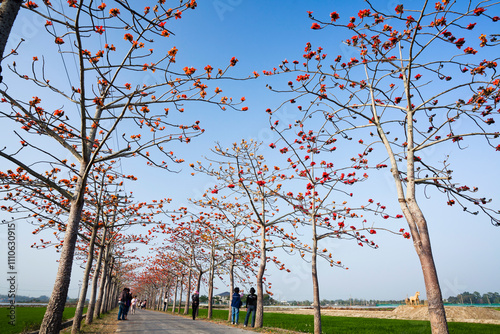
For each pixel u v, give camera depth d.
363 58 6.66
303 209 10.37
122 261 24.08
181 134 6.30
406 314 28.19
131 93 5.28
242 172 11.72
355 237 9.70
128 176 9.91
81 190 5.72
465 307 27.36
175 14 5.00
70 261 5.57
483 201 6.14
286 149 9.13
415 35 5.81
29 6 4.21
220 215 15.48
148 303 64.81
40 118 5.48
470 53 5.64
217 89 5.85
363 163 9.46
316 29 5.97
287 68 6.67
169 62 5.10
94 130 7.12
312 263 9.88
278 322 17.84
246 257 16.55
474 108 5.84
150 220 11.56
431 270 4.94
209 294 18.00
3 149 4.75
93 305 12.57
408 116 6.18
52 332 5.09
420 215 5.36
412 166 5.85
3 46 2.83
